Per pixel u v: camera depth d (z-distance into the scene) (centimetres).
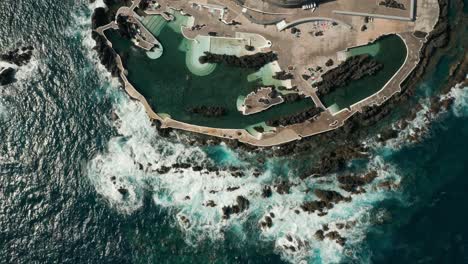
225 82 11494
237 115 11325
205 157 11125
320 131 11031
